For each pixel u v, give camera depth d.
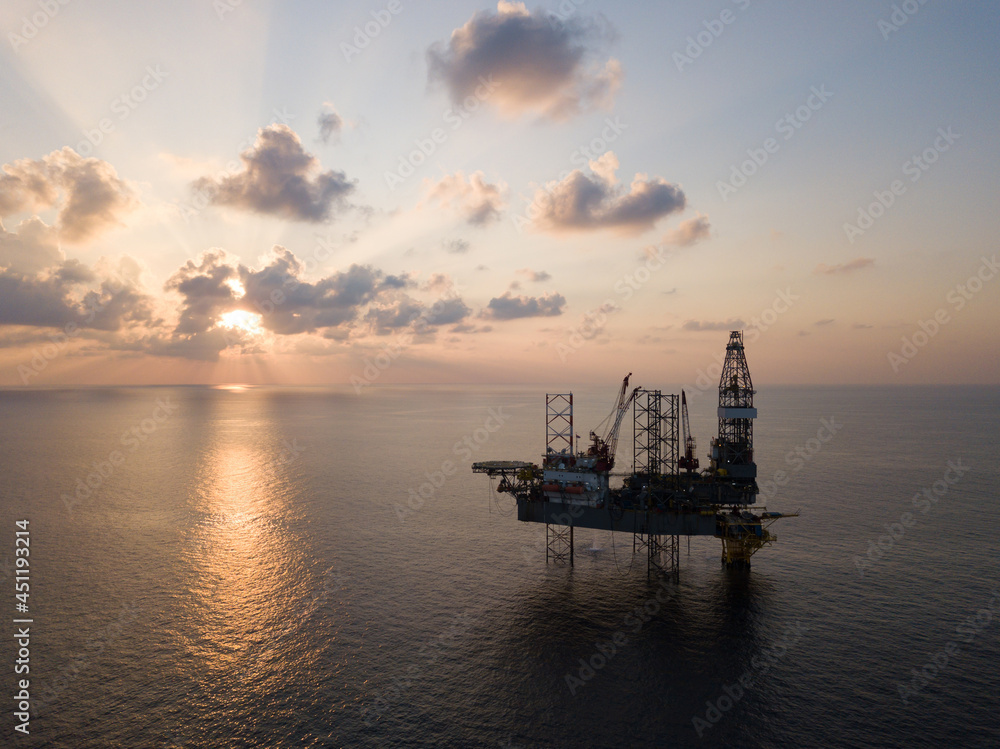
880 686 46.59
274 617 58.50
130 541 82.00
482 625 57.06
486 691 45.97
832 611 60.09
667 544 80.38
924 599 62.94
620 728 41.50
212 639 53.91
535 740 40.19
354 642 53.56
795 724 41.84
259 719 42.28
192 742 39.72
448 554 77.62
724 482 81.75
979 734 40.66
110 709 43.22
